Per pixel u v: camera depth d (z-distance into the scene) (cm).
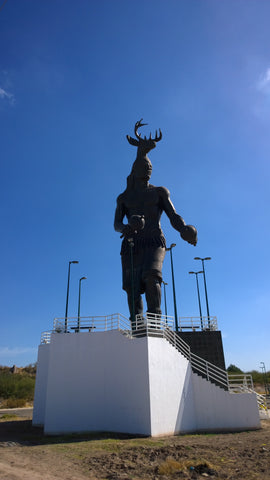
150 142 3184
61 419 2258
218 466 1245
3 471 1165
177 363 2355
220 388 2400
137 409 2083
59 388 2322
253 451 1480
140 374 2130
